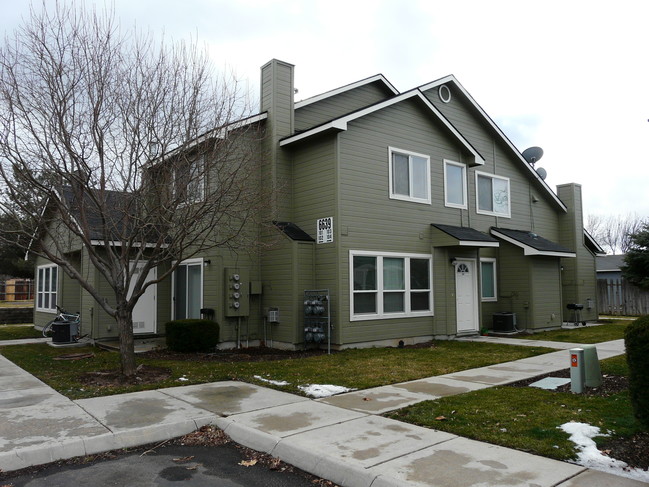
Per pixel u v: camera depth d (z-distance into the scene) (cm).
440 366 943
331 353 1121
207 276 1250
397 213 1307
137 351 1187
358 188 1223
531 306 1555
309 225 1252
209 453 523
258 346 1257
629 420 558
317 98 1409
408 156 1357
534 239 1664
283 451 503
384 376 849
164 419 604
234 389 770
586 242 2008
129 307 865
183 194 853
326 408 650
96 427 571
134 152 848
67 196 1009
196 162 874
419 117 1394
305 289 1202
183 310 1377
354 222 1206
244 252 1233
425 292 1361
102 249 1342
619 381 766
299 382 809
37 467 484
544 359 1009
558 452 470
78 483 445
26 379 865
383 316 1246
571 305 1745
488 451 481
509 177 1762
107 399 707
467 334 1451
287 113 1312
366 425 573
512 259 1614
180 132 879
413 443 508
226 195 896
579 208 1928
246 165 947
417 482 410
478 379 821
